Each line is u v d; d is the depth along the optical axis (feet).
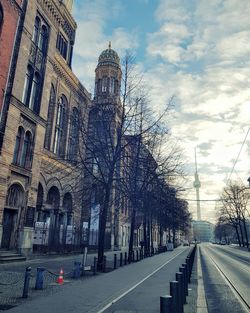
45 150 90.33
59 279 40.86
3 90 66.23
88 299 30.89
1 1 66.44
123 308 27.66
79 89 103.50
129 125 68.13
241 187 236.22
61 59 102.89
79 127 67.15
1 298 30.19
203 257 117.19
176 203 121.19
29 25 76.59
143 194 82.02
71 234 99.25
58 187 95.96
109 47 159.12
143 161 74.90
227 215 283.18
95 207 91.56
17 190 72.18
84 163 66.08
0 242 62.28
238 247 252.83
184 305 29.63
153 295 33.99
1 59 65.62
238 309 29.35
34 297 31.24
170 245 173.58
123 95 68.74
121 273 53.98
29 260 69.72
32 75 80.64
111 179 63.62
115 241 140.87
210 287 43.06
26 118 75.61
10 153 67.21
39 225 82.69
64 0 115.85
